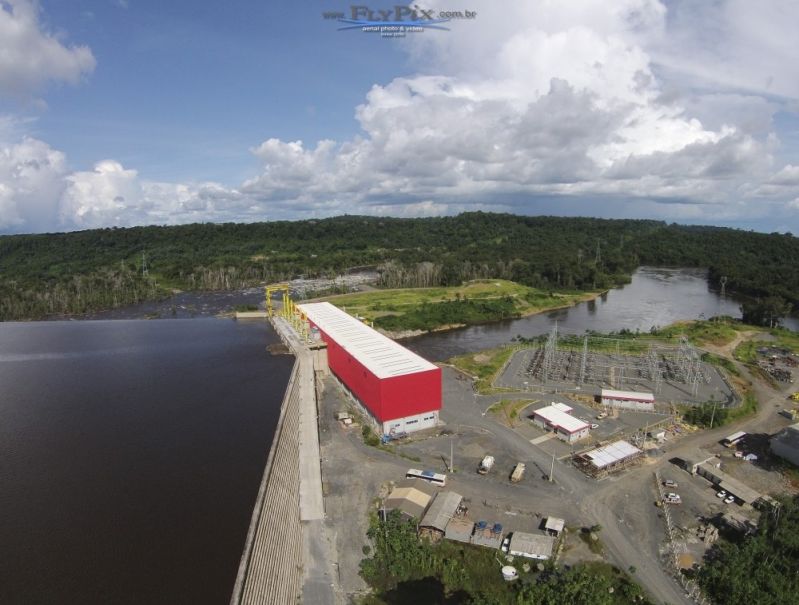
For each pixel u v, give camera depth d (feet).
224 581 125.18
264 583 125.29
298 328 451.12
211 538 144.05
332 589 151.53
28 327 533.96
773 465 225.56
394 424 255.29
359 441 247.91
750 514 189.06
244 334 488.44
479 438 251.19
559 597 146.10
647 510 191.62
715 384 324.60
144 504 163.53
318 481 208.44
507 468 221.46
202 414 257.55
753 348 410.31
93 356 397.39
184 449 210.38
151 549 137.90
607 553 168.35
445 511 183.42
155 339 466.29
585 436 252.21
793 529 174.70
